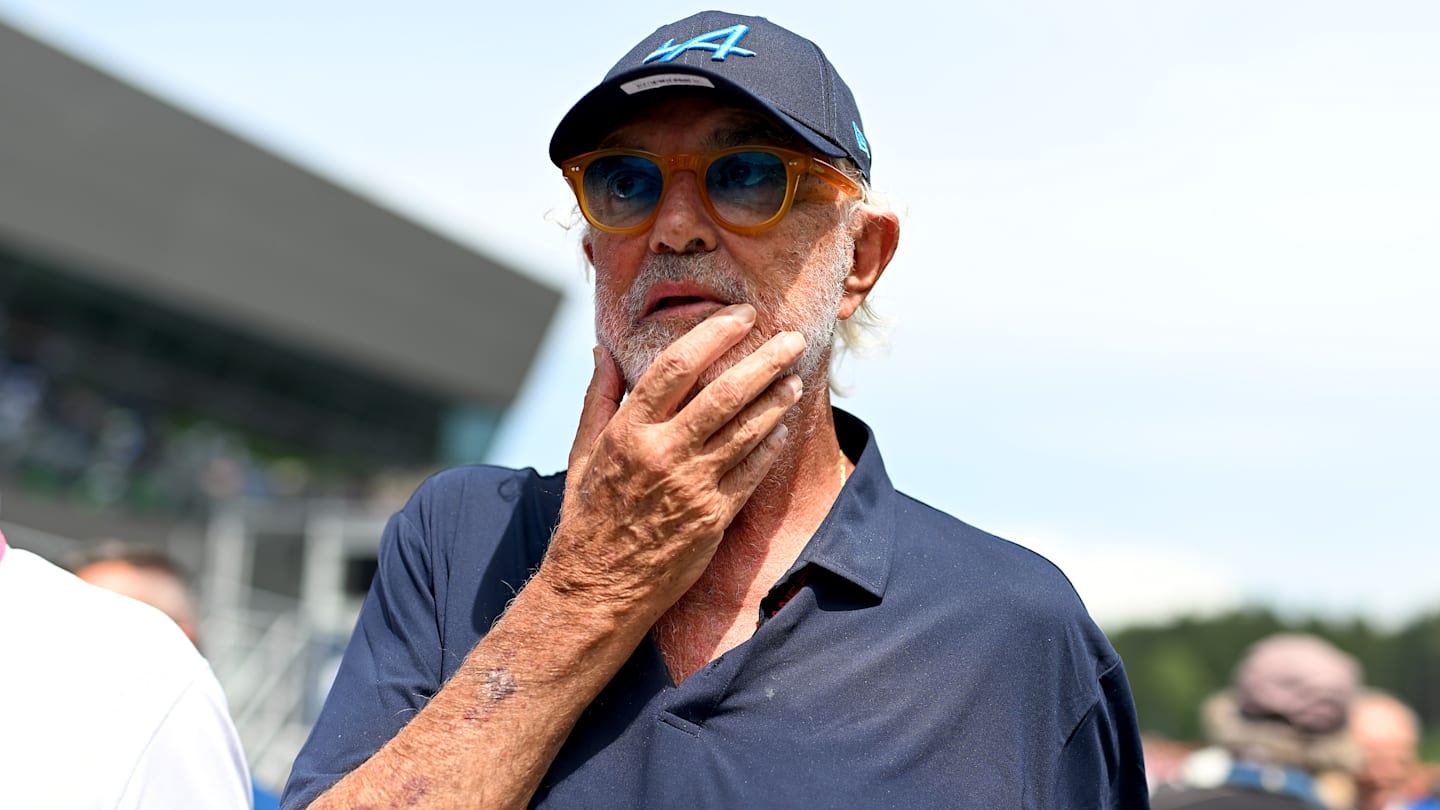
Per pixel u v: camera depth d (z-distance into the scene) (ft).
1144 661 266.77
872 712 5.05
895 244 6.38
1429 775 21.13
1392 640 243.60
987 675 5.24
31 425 59.67
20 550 4.74
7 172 63.52
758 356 4.99
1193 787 11.38
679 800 4.78
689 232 5.39
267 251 75.31
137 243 68.54
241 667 33.91
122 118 68.44
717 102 5.47
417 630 5.47
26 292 65.51
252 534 53.98
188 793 4.55
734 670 5.00
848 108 5.98
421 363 85.25
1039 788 5.25
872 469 5.76
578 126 5.65
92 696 4.39
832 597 5.30
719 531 5.01
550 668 4.75
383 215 81.61
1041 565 5.75
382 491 54.90
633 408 4.93
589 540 4.88
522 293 91.04
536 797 4.92
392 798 4.57
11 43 63.93
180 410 73.56
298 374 80.33
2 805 4.13
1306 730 11.37
